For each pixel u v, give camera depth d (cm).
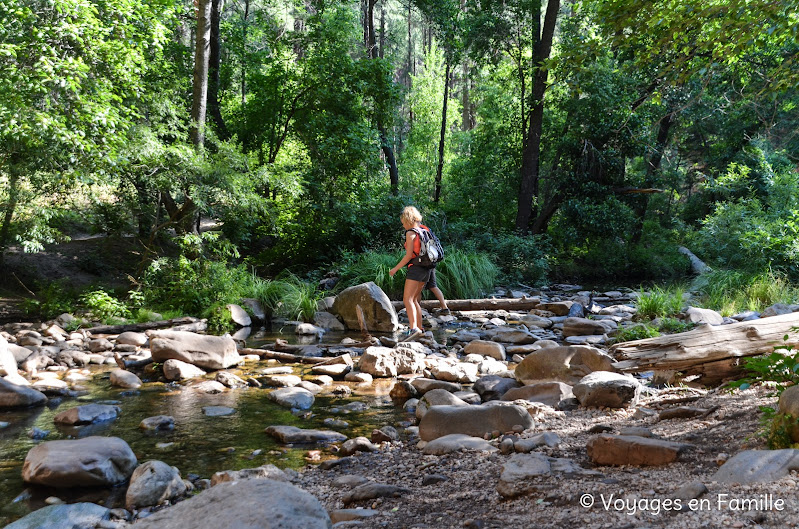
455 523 298
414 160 3244
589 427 466
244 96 2567
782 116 2308
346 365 782
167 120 1279
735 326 550
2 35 899
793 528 220
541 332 1045
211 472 432
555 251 2286
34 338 897
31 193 1107
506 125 2548
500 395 634
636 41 732
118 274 1500
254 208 1316
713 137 3088
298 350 891
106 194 1339
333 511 336
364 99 1972
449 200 2691
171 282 1214
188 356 770
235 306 1163
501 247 1877
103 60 1031
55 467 399
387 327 1152
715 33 690
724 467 289
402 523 306
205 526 210
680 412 449
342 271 1552
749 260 1549
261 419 566
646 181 2280
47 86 928
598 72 1938
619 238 2477
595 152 2180
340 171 1861
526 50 2553
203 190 1206
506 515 297
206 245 1330
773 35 679
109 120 980
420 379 667
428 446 454
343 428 541
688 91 2041
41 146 984
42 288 1205
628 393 524
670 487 292
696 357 537
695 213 3020
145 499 374
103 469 407
